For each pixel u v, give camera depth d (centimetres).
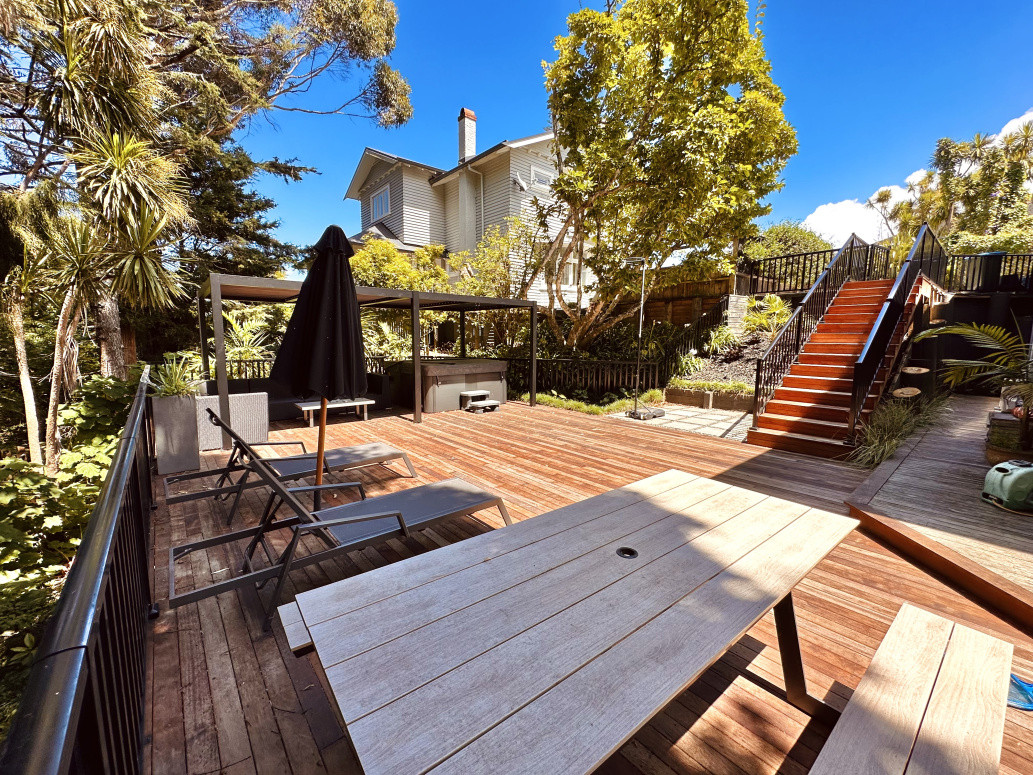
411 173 1656
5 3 521
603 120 902
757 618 125
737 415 807
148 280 549
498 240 1224
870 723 113
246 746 152
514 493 394
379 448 417
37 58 592
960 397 905
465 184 1614
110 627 120
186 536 313
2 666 242
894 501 354
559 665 106
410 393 834
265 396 546
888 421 538
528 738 86
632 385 941
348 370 300
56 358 561
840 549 300
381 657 107
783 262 1243
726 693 177
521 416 766
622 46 833
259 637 209
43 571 367
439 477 439
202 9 1098
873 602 238
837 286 823
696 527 185
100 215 546
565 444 568
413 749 83
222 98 1127
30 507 399
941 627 155
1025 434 430
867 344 513
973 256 1023
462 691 97
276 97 1343
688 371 979
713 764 147
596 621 122
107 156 534
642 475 444
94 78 562
